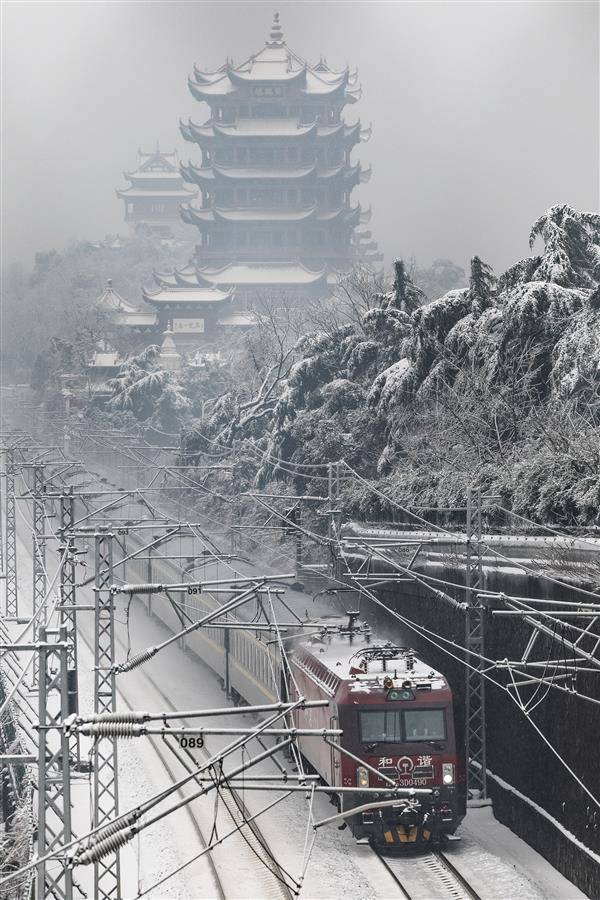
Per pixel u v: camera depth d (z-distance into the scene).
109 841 50.94
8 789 117.56
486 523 115.56
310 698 93.25
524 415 134.12
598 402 124.94
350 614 99.38
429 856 83.19
